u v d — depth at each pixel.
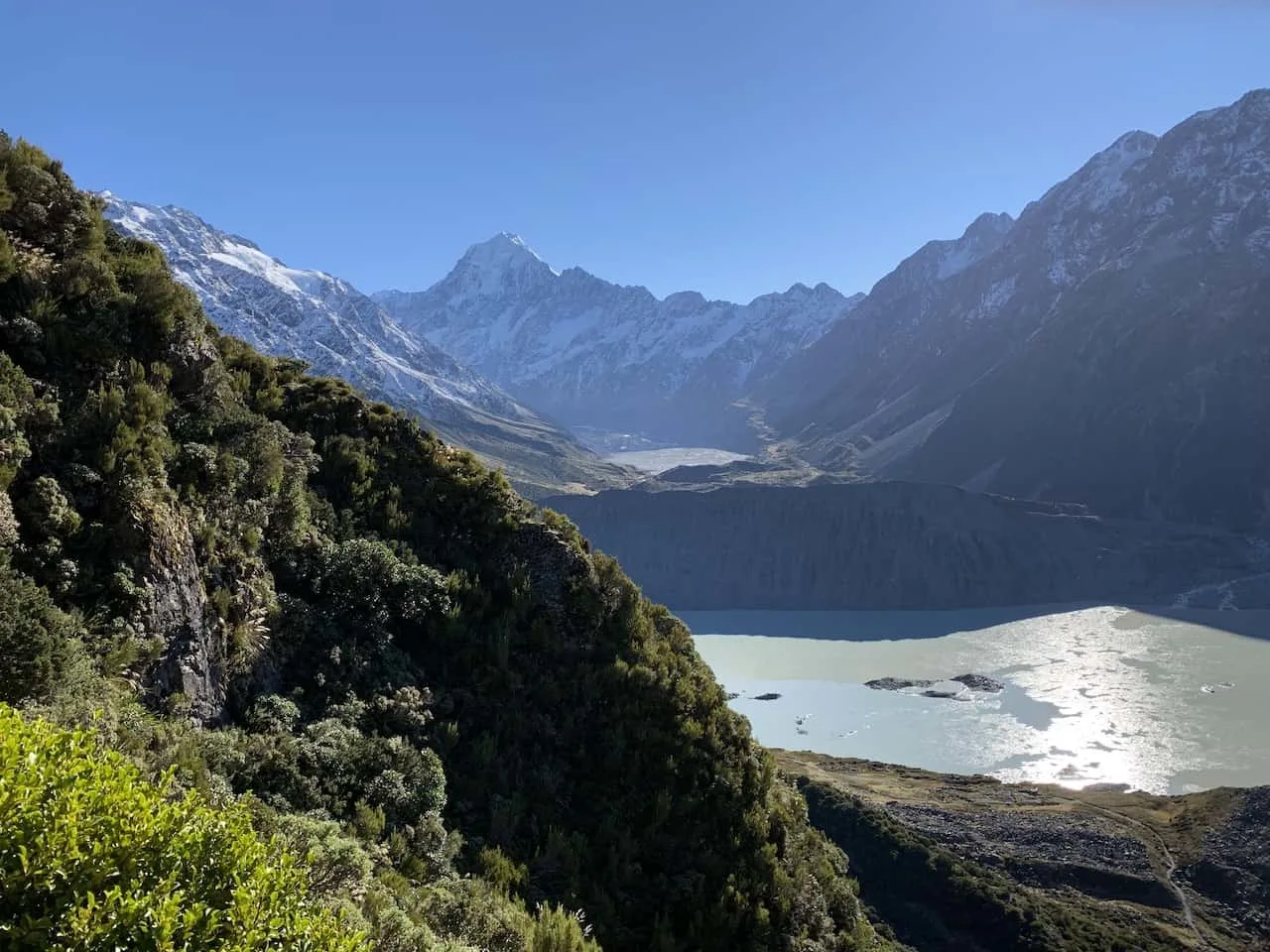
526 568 43.19
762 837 35.78
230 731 26.27
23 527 23.12
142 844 10.68
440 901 23.12
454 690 35.81
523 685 37.56
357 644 34.44
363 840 24.84
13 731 11.51
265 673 30.14
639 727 37.62
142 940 9.39
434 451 47.72
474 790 31.80
